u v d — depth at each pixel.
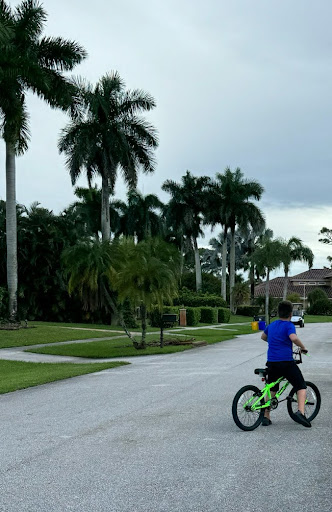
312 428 8.39
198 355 22.30
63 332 33.09
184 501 5.25
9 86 30.88
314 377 14.63
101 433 8.15
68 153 43.62
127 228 69.00
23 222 43.28
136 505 5.16
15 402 11.30
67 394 12.19
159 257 25.27
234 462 6.54
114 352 23.34
